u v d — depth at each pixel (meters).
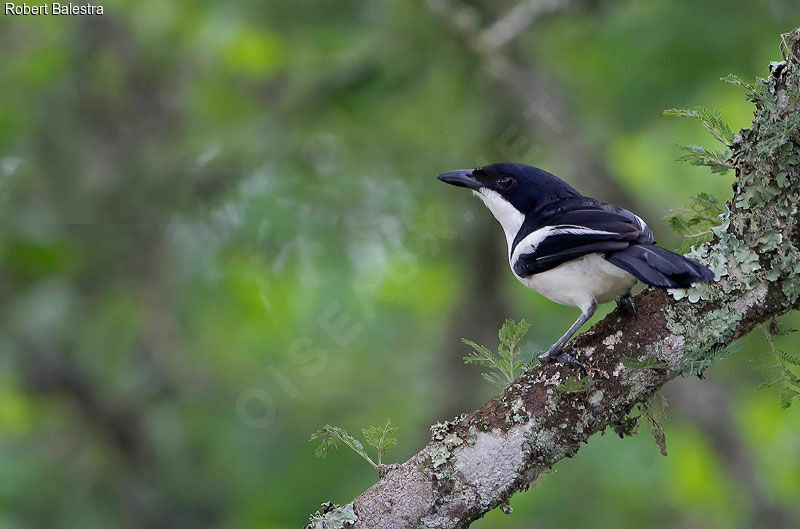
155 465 13.12
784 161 5.66
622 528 12.86
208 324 14.48
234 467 13.42
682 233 6.43
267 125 13.16
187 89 14.20
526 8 12.18
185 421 13.65
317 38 12.79
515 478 5.52
